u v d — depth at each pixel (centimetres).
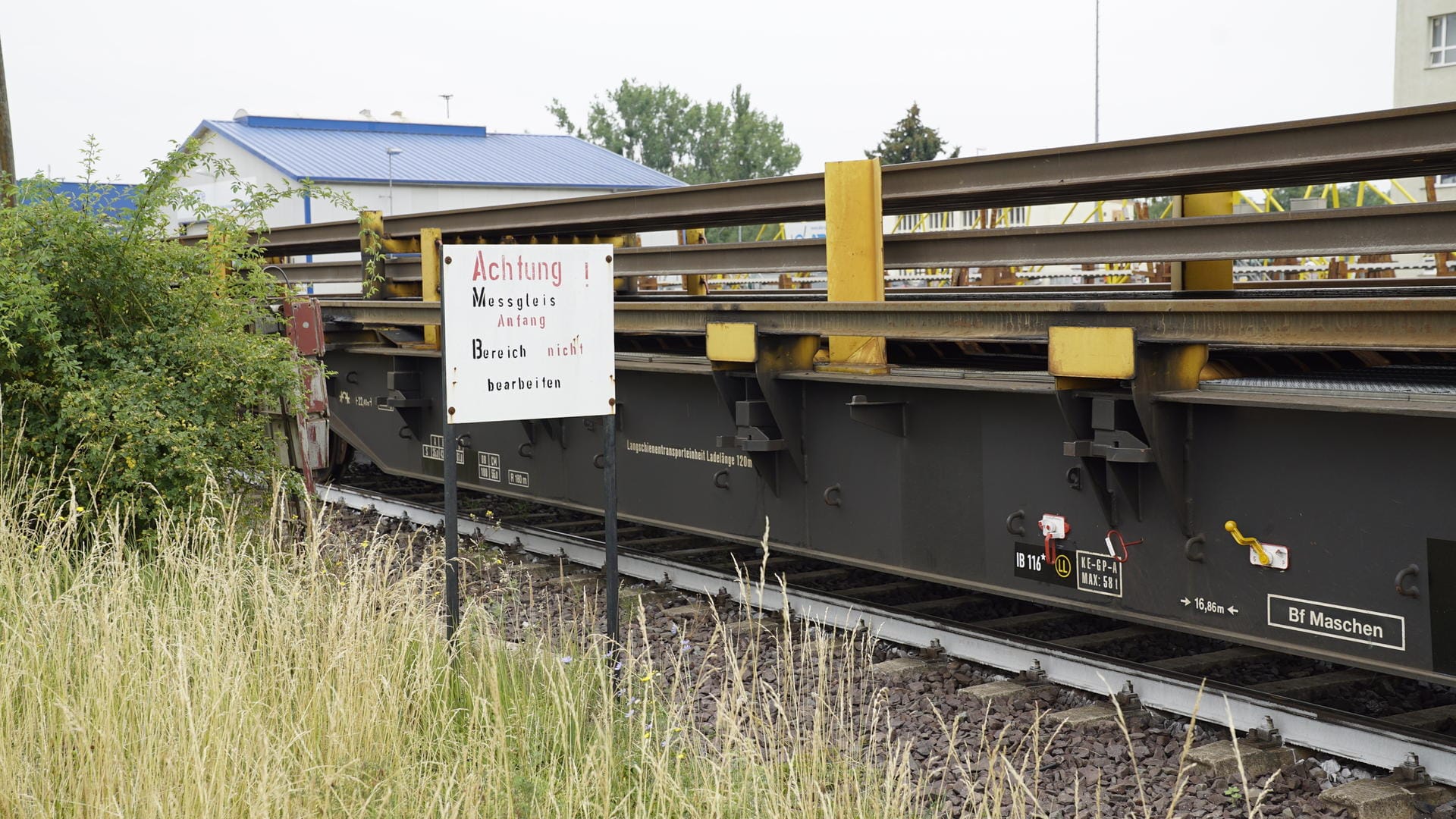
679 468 816
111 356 743
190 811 385
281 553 658
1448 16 3691
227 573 580
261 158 4562
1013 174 629
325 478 1253
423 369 1059
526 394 534
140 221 757
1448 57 3700
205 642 483
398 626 544
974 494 625
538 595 800
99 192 771
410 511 1077
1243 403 489
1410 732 470
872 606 687
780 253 746
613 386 556
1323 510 481
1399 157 486
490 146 5428
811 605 720
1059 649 595
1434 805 451
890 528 673
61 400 714
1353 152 500
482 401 526
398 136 5356
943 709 573
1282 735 510
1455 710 523
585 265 545
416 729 481
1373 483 465
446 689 507
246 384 775
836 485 704
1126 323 512
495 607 677
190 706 407
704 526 799
